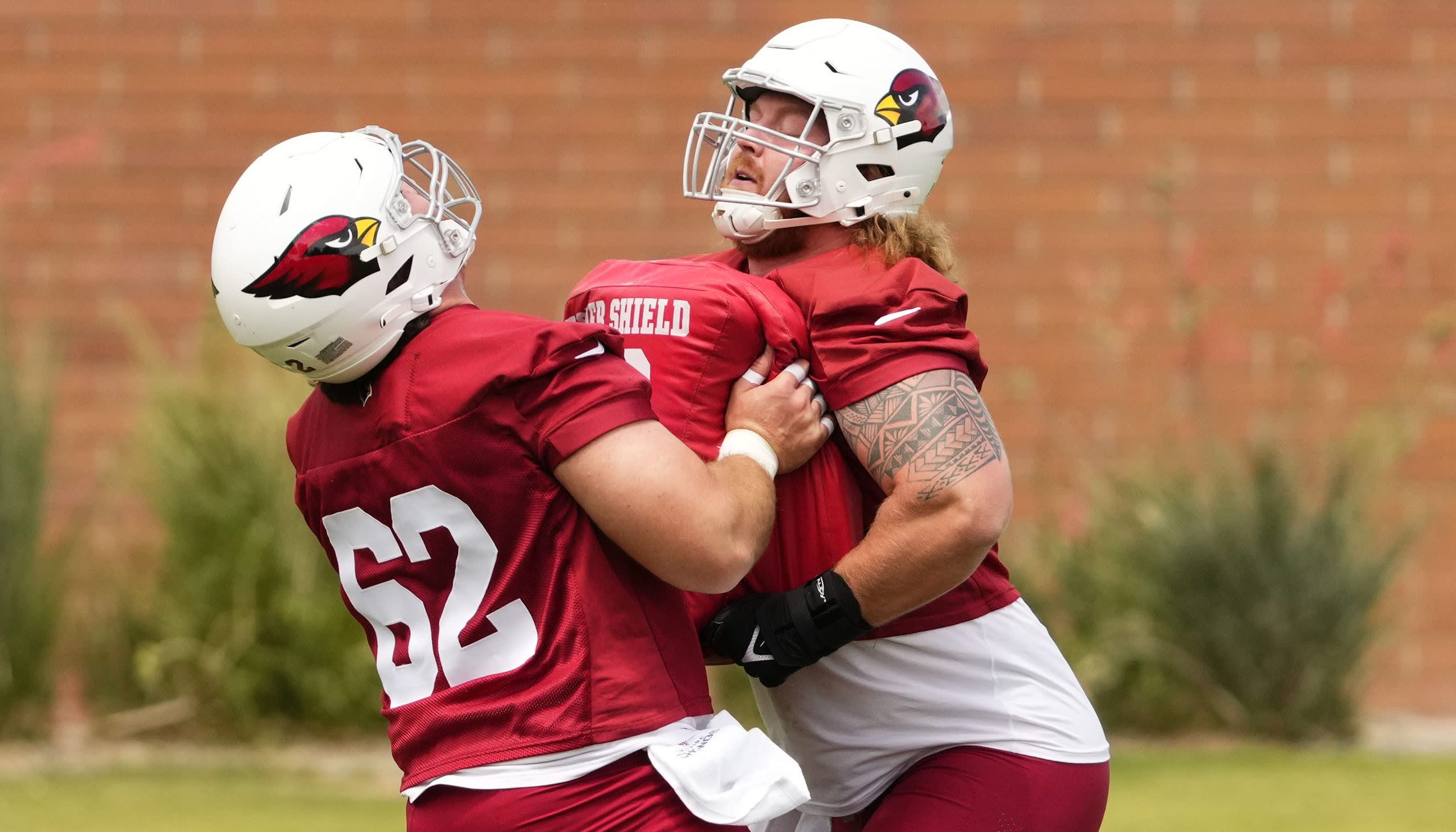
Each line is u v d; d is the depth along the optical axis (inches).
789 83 373.7
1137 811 733.9
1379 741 928.9
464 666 326.0
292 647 916.6
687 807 321.1
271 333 316.8
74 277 1037.2
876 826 366.6
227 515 919.0
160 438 935.0
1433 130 1039.6
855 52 377.1
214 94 1048.8
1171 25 1046.4
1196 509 935.0
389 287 320.5
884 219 382.0
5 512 889.5
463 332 323.3
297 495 350.0
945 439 339.6
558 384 315.6
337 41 1051.9
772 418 348.5
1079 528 959.6
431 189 335.6
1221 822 709.9
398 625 335.3
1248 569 922.1
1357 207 1039.0
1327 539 929.5
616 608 324.2
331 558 357.1
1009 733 367.6
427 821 331.9
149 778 818.2
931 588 343.3
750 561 326.6
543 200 1050.7
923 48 1048.8
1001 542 977.5
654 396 362.9
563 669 320.5
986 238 1040.8
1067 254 1038.4
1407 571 1013.8
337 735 920.9
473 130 1050.1
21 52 1045.8
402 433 321.1
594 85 1053.2
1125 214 1040.2
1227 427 1023.6
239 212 318.0
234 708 912.3
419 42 1053.2
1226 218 1040.2
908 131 375.9
